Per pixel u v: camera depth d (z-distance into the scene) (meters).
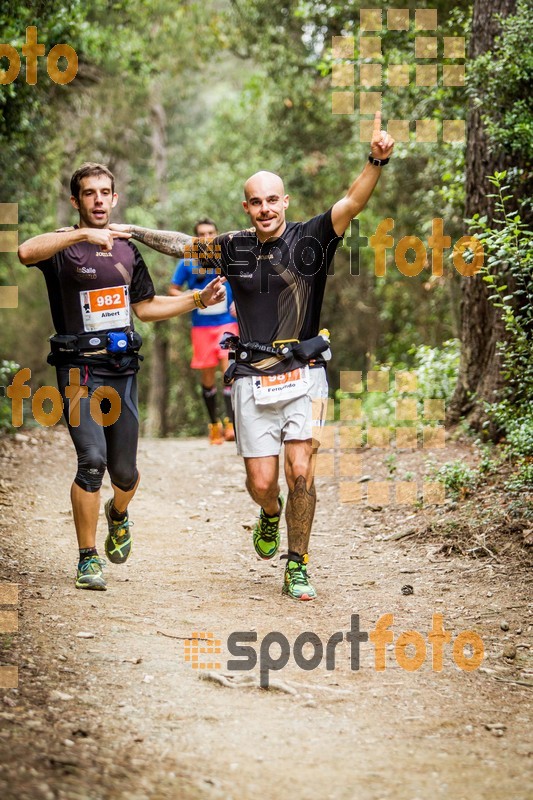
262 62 25.53
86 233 7.10
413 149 15.91
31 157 21.59
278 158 29.06
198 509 10.93
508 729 5.05
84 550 7.40
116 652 5.95
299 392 7.24
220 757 4.54
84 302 7.28
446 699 5.45
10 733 4.53
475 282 12.14
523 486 9.09
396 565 8.35
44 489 11.23
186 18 28.95
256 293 7.26
